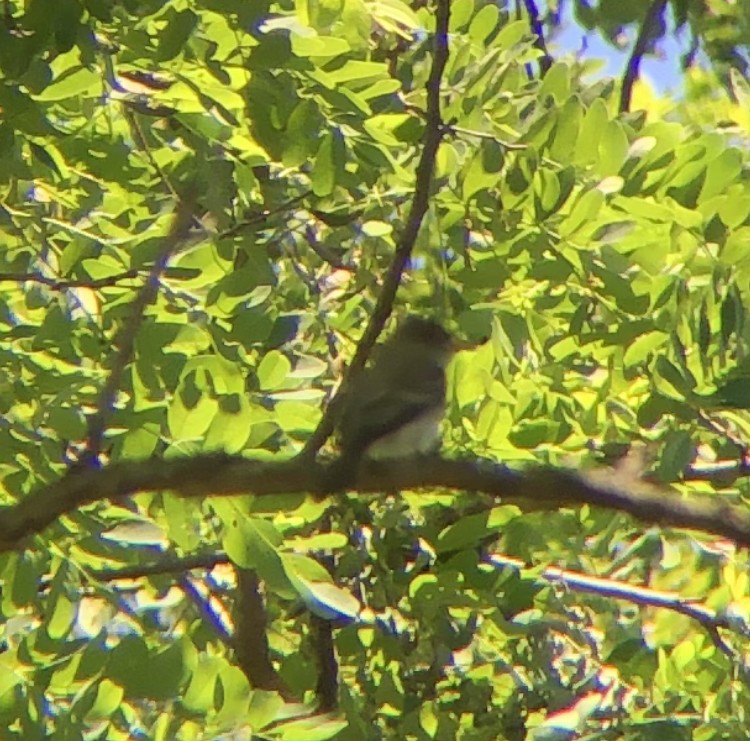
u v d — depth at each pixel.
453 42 10.73
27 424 8.98
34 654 7.62
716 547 10.84
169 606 10.55
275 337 9.45
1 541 7.20
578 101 9.59
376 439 9.72
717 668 10.51
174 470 7.39
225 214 9.28
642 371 9.52
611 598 11.28
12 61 7.88
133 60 9.07
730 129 11.02
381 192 10.02
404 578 10.98
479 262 9.66
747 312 8.71
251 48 8.85
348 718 9.53
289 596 7.86
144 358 8.73
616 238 9.54
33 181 10.26
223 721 7.12
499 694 11.02
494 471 8.09
